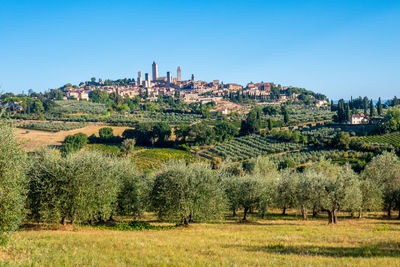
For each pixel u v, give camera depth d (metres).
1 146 17.61
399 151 90.25
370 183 46.47
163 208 34.31
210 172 37.22
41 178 28.86
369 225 34.75
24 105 176.88
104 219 33.88
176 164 35.88
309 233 27.66
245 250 19.98
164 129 142.00
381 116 167.00
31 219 29.77
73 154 31.75
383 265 15.62
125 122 166.00
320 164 65.19
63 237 22.69
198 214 34.81
